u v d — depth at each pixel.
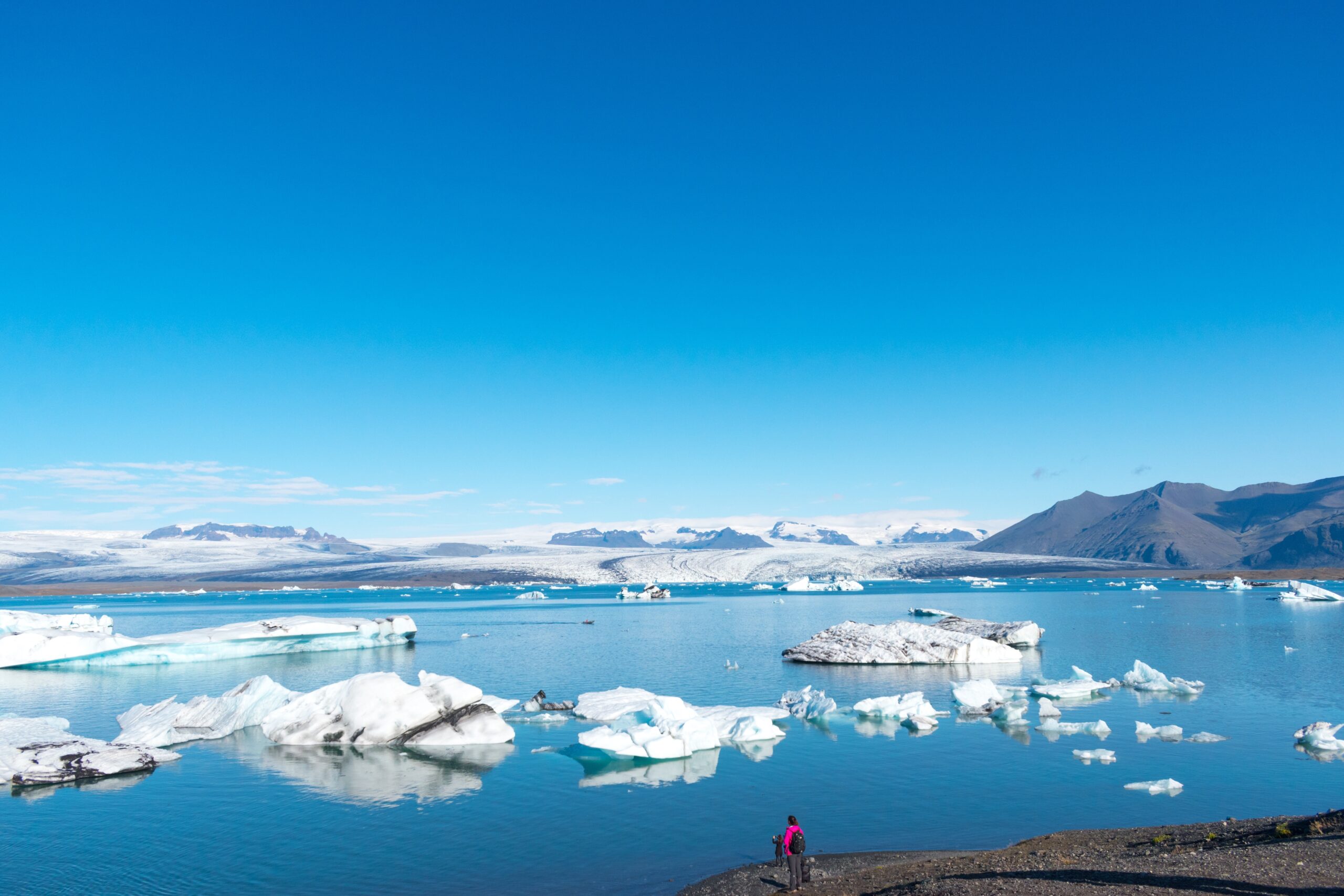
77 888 17.58
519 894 16.95
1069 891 13.35
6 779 26.31
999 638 63.44
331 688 35.12
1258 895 12.28
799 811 22.50
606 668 56.44
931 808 22.55
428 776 27.02
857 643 58.53
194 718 35.50
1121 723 33.94
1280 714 35.66
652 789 25.16
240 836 21.00
